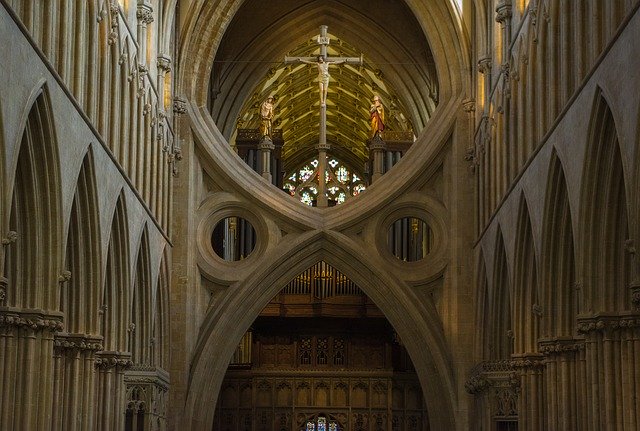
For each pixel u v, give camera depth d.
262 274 41.88
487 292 38.94
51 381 24.83
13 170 21.42
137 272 35.81
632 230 21.28
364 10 49.94
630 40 21.08
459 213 41.41
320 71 44.75
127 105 32.72
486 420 35.66
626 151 21.50
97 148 28.30
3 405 23.47
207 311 42.03
